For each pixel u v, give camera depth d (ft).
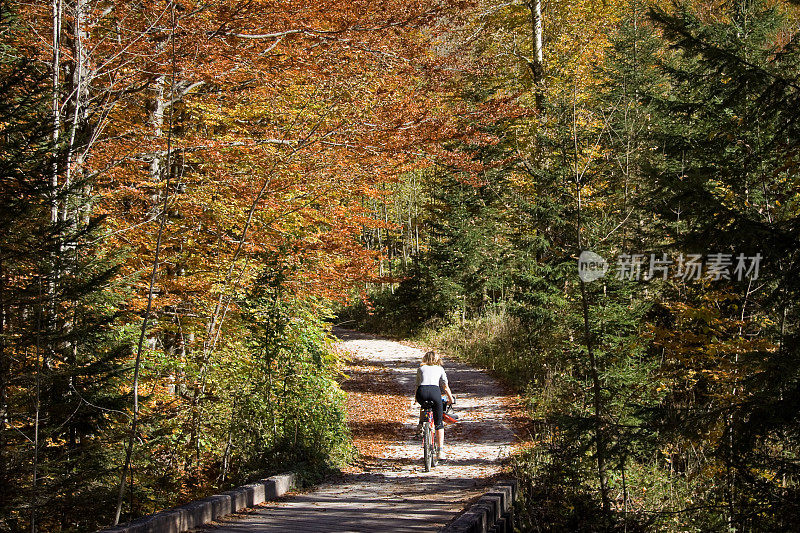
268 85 40.19
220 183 39.32
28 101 24.13
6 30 29.84
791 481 22.62
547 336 60.03
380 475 36.83
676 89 58.54
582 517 26.37
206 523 22.68
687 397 36.55
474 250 96.02
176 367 37.55
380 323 118.21
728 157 30.37
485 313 97.09
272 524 22.61
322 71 39.09
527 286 59.93
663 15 21.66
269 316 37.99
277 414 37.76
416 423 53.36
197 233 40.93
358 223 50.37
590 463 28.35
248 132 43.55
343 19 37.65
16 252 23.80
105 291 28.55
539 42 64.44
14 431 25.77
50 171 24.39
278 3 35.68
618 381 31.76
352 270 48.01
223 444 37.76
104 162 36.11
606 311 33.09
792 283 19.27
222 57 37.29
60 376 26.20
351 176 41.96
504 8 69.67
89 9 34.50
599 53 64.59
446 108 42.70
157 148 36.63
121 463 29.60
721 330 29.78
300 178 40.83
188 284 38.93
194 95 41.45
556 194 47.16
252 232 40.60
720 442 21.07
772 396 19.01
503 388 61.67
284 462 35.01
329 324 48.16
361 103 39.45
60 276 26.14
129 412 28.89
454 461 40.06
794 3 23.31
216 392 36.88
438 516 24.36
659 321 36.94
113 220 35.42
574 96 38.65
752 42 46.70
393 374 76.02
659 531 27.94
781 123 21.09
